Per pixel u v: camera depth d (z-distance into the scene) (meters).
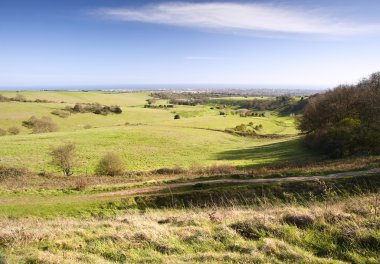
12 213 20.25
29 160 51.19
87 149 63.12
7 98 125.75
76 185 27.55
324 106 64.81
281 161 48.94
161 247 8.02
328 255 7.14
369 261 6.65
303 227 8.64
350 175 22.86
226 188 23.14
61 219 16.94
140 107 165.38
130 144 71.38
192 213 12.50
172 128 95.94
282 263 6.79
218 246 7.87
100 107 129.62
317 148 53.88
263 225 8.78
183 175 34.12
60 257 7.51
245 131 101.38
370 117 52.47
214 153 67.62
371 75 64.44
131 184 27.91
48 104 123.44
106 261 7.36
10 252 7.98
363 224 8.14
